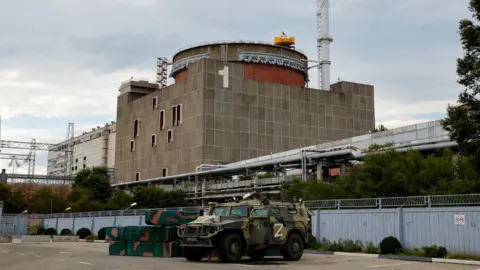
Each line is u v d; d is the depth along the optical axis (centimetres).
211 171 7044
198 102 8500
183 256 2428
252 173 6675
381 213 2614
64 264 1964
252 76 9244
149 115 9844
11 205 8456
